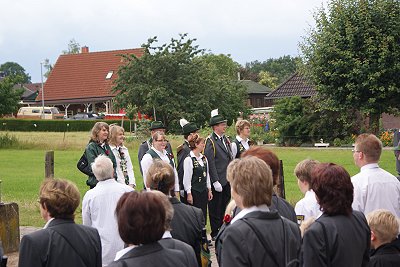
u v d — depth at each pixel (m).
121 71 45.28
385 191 5.61
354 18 29.41
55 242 4.28
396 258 4.71
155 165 5.29
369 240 4.29
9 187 18.19
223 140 10.46
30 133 44.81
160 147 9.04
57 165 24.92
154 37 45.06
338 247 4.06
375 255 4.77
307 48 31.14
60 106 75.56
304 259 4.04
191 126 9.96
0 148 33.94
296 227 4.02
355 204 5.66
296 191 15.73
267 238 3.80
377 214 4.81
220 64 86.19
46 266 4.23
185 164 9.80
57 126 53.44
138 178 20.28
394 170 19.92
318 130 34.91
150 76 44.22
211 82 46.22
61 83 73.94
